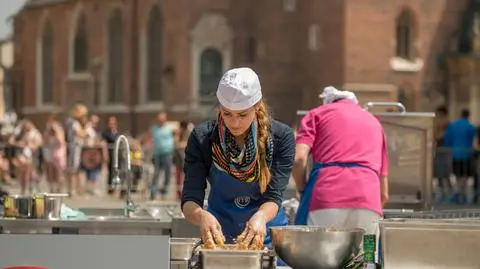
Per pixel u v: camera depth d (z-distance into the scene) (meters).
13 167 36.47
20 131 39.72
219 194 8.61
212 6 67.88
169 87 68.50
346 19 61.47
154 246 7.00
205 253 7.19
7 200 10.56
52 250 6.96
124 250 6.99
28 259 6.94
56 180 36.44
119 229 10.61
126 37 71.31
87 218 11.16
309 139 10.25
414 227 7.30
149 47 70.44
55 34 76.69
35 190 37.41
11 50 84.62
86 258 6.98
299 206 10.24
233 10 67.69
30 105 78.50
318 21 62.84
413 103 62.97
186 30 68.12
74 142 36.31
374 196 10.02
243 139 8.20
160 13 69.69
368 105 12.66
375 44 61.84
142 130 69.88
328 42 62.56
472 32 63.56
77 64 75.50
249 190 8.52
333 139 10.18
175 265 7.72
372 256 8.52
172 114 68.12
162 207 12.98
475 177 33.78
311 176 10.21
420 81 62.94
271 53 65.81
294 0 64.75
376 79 61.88
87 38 74.44
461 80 63.62
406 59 63.34
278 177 8.41
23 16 78.25
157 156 35.72
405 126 12.67
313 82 63.53
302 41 64.31
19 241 6.95
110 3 72.44
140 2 70.56
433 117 12.62
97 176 36.19
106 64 72.88
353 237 7.44
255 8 67.31
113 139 35.91
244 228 8.55
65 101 75.19
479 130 37.34
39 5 77.69
